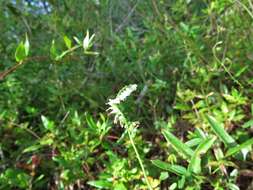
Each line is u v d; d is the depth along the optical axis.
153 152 0.47
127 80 0.58
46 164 0.44
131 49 0.59
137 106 0.51
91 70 0.60
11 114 0.47
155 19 0.64
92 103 0.52
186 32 0.57
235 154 0.35
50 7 0.72
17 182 0.39
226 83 0.53
